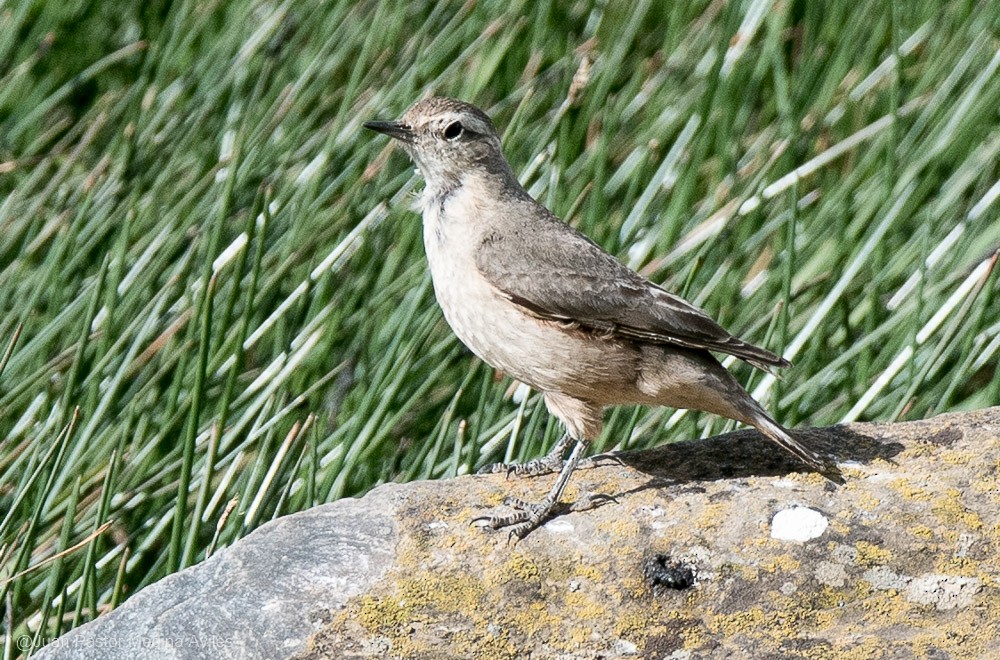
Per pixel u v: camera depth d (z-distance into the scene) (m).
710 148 14.92
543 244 9.16
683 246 12.53
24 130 14.95
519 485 8.67
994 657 6.99
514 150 14.05
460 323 9.42
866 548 7.81
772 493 8.33
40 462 10.21
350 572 7.69
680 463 8.90
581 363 8.98
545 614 7.50
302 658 7.18
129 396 11.73
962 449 8.77
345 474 10.45
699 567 7.74
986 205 12.70
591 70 15.10
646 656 7.26
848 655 7.07
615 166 14.38
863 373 12.03
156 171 13.71
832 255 13.18
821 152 14.94
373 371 12.03
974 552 7.81
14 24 15.51
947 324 11.67
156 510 11.05
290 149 13.22
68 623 10.12
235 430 10.81
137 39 16.16
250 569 7.75
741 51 14.39
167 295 11.63
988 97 13.58
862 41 15.69
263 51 14.79
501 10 15.27
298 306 11.62
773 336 12.34
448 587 7.61
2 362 10.60
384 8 13.73
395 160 13.73
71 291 12.66
